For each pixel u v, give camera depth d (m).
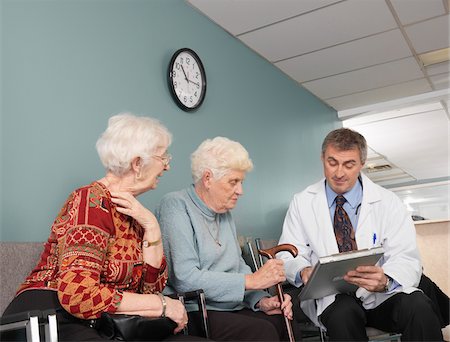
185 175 2.34
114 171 1.21
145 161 1.21
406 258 1.77
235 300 1.42
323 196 1.94
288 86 3.73
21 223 1.46
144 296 1.08
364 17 2.82
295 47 3.19
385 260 1.86
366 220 1.87
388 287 1.62
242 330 1.34
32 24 1.60
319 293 1.61
